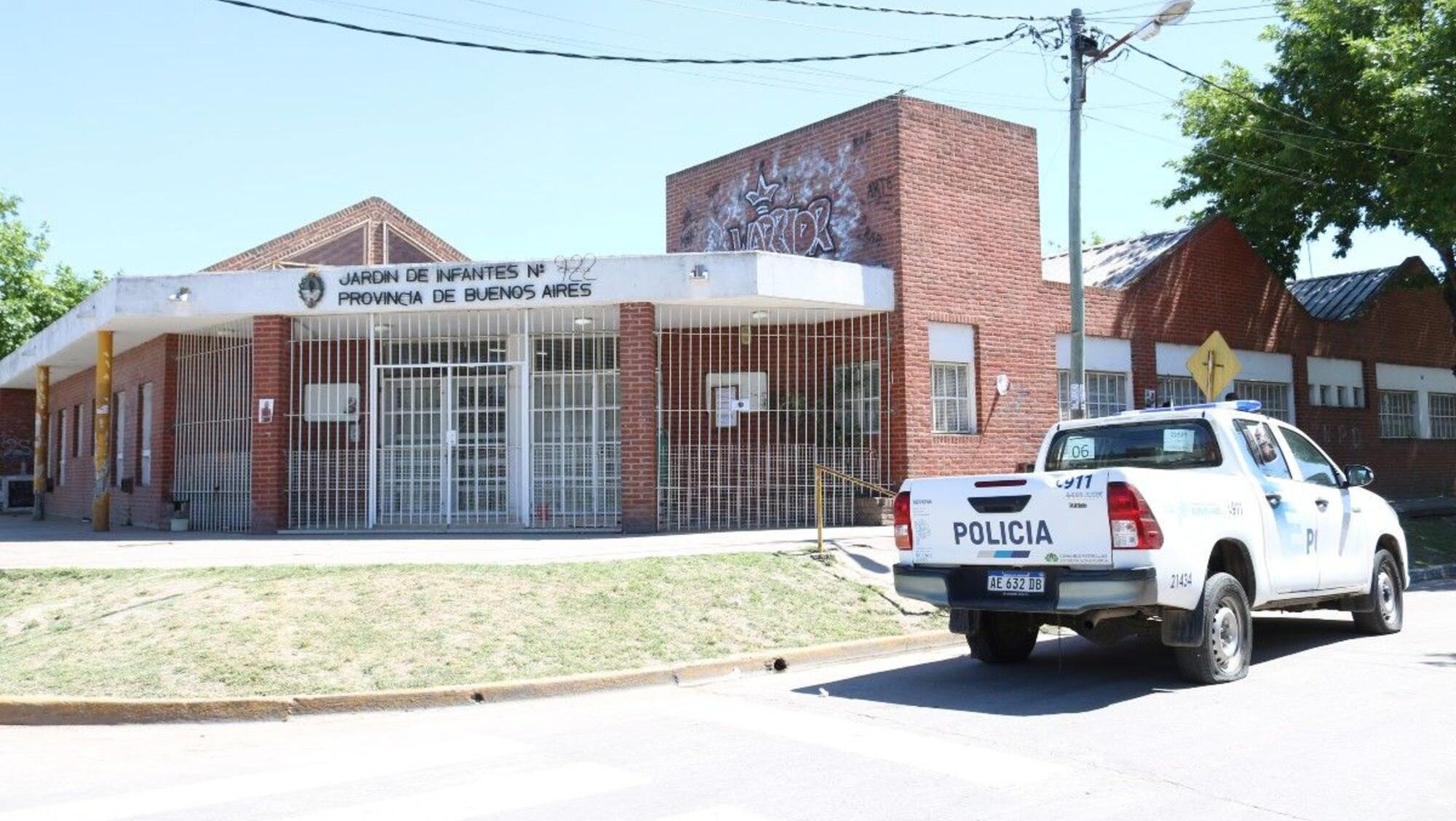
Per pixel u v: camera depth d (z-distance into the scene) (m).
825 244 18.48
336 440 17.67
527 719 7.67
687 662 9.21
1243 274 22.56
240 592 10.21
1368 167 21.80
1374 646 9.77
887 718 7.28
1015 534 7.98
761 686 8.79
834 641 10.12
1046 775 5.72
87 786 6.00
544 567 11.29
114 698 8.00
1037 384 18.62
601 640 9.50
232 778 6.11
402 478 17.41
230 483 17.38
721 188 21.06
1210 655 7.99
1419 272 25.16
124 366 21.69
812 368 17.94
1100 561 7.55
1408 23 19.64
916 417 16.91
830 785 5.62
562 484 17.11
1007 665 9.38
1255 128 22.61
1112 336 19.98
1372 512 10.43
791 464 17.06
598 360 17.39
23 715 7.91
